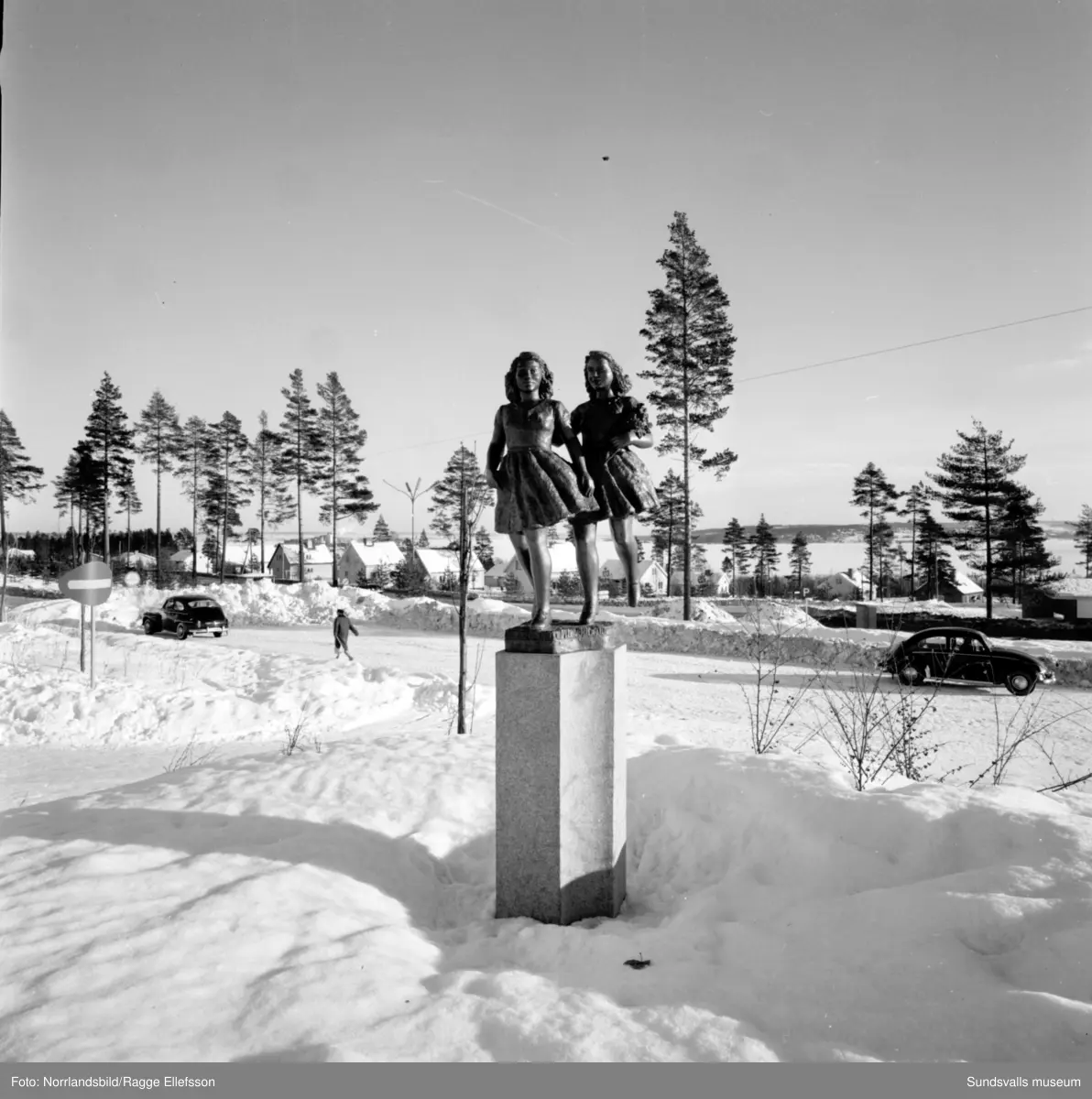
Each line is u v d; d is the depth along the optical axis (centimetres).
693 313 3039
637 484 501
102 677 1516
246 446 6388
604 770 465
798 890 438
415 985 349
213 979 341
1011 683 1509
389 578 6481
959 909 361
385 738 808
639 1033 305
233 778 650
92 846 502
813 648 1981
